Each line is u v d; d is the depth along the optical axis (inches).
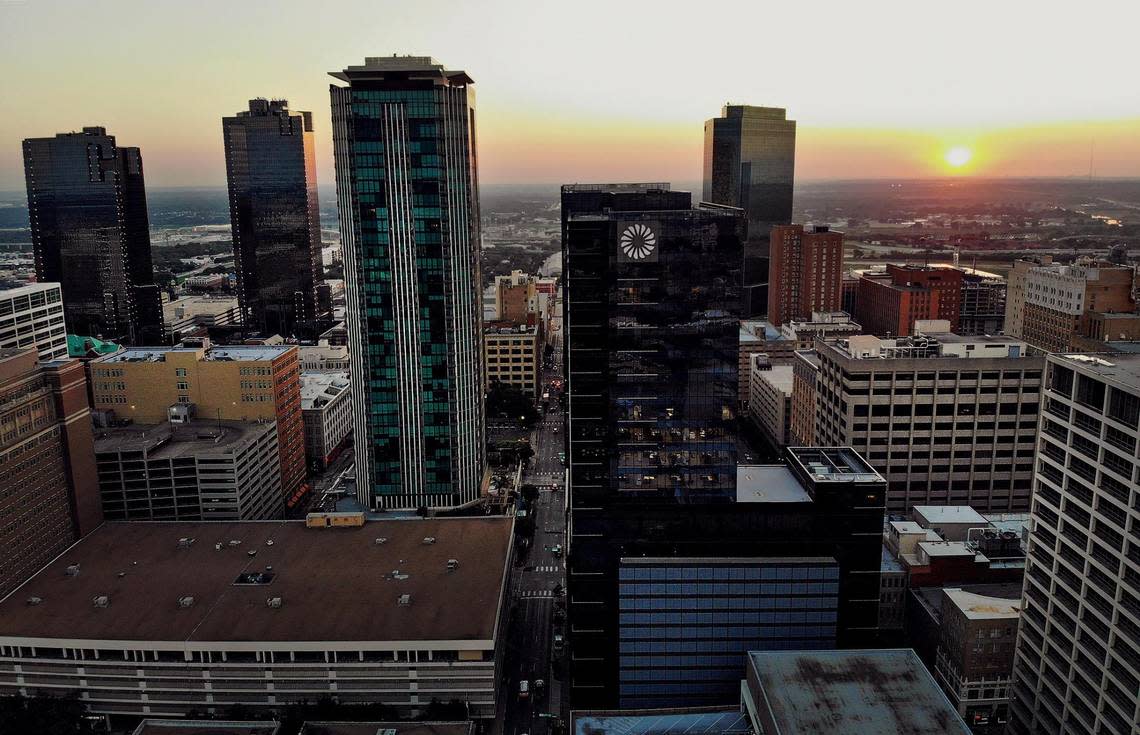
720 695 6663.4
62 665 6929.1
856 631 6663.4
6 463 7751.0
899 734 4606.3
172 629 6998.0
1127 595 4862.2
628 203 7288.4
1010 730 6146.7
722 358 6456.7
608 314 6417.3
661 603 6515.8
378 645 6825.8
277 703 6929.1
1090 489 5182.1
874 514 6476.4
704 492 6584.6
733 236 6304.1
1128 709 4849.9
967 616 6879.9
